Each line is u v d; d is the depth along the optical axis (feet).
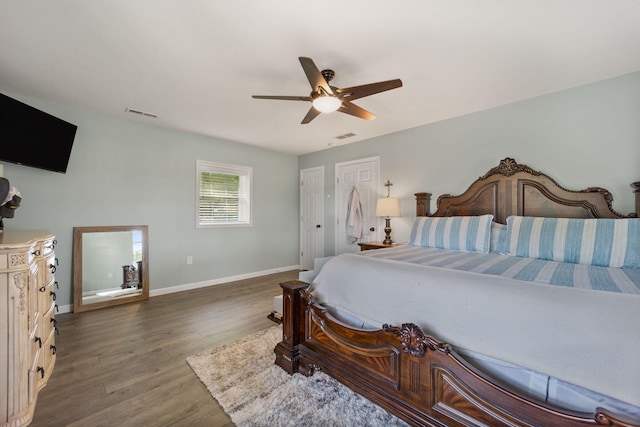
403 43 6.38
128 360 6.84
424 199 11.93
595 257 6.59
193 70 7.60
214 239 14.46
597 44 6.42
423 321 4.58
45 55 6.87
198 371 6.34
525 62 7.22
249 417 4.92
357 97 7.06
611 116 8.11
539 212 9.24
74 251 10.29
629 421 2.80
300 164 18.39
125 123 11.55
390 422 4.81
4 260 4.54
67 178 10.23
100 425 4.75
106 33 6.02
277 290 13.23
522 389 3.74
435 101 9.74
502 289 4.20
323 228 16.92
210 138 14.25
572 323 3.45
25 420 4.69
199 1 5.09
